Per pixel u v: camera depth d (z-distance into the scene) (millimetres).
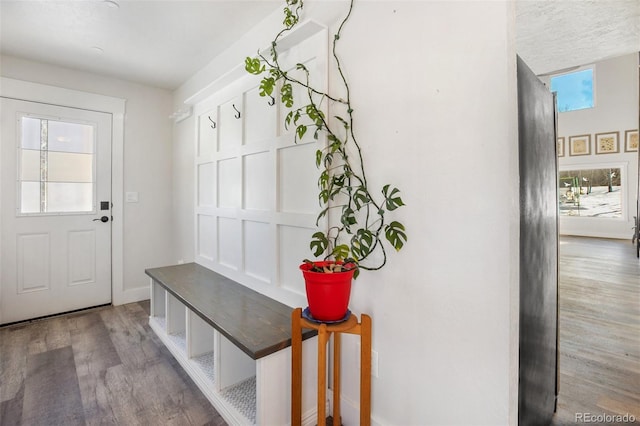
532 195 1224
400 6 1297
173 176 3604
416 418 1267
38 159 2840
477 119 1070
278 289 1914
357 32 1485
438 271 1186
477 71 1066
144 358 2184
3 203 2691
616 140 6992
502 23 1006
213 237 2641
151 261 3477
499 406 1033
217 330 1585
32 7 1995
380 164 1386
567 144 7695
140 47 2537
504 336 1019
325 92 1613
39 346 2344
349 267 1332
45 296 2889
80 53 2650
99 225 3154
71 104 2969
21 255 2775
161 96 3527
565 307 3104
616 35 2043
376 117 1400
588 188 7492
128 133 3311
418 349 1255
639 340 2426
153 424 1563
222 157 2486
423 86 1220
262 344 1378
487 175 1050
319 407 1215
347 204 1542
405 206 1289
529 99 1205
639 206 5121
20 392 1794
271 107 1979
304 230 1757
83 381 1908
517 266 1043
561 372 2002
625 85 6812
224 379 1723
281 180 1915
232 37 2381
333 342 1535
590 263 4863
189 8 2014
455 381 1143
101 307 3164
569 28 1958
